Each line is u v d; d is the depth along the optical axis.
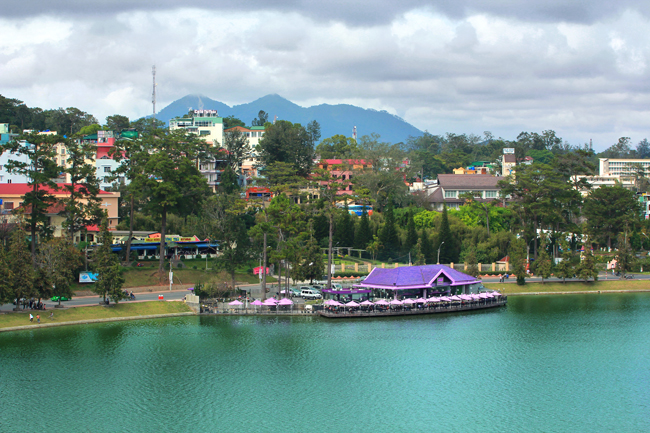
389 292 150.00
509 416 89.19
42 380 99.38
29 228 154.38
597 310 153.50
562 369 109.25
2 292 119.75
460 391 98.44
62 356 109.88
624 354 118.12
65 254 134.62
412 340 124.31
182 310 139.50
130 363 107.44
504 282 179.88
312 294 150.75
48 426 84.06
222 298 145.62
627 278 188.38
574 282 182.12
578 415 90.00
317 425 85.50
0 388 96.06
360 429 84.31
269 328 130.00
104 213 156.12
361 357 113.19
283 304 140.62
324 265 161.75
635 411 91.62
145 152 166.75
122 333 123.38
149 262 169.12
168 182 158.12
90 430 83.06
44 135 152.12
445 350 118.56
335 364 109.25
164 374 103.12
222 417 87.56
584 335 130.75
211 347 116.88
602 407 92.94
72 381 99.31
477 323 138.50
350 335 126.50
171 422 85.81
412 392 97.69
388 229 192.88
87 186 156.00
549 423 87.25
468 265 179.50
